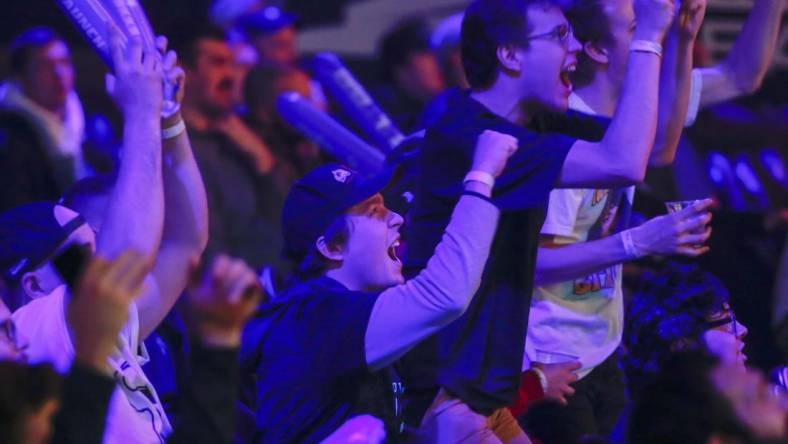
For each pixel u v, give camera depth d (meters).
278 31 12.67
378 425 6.45
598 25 8.43
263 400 6.63
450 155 7.17
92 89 13.70
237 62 12.51
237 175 11.19
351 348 6.34
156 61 6.33
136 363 6.50
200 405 5.72
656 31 6.95
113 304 5.15
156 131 6.22
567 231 8.14
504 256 7.11
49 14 13.96
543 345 8.33
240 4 13.61
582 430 8.46
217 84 11.30
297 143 11.74
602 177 6.81
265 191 11.37
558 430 8.46
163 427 6.50
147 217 6.08
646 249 7.86
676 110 8.50
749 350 11.99
